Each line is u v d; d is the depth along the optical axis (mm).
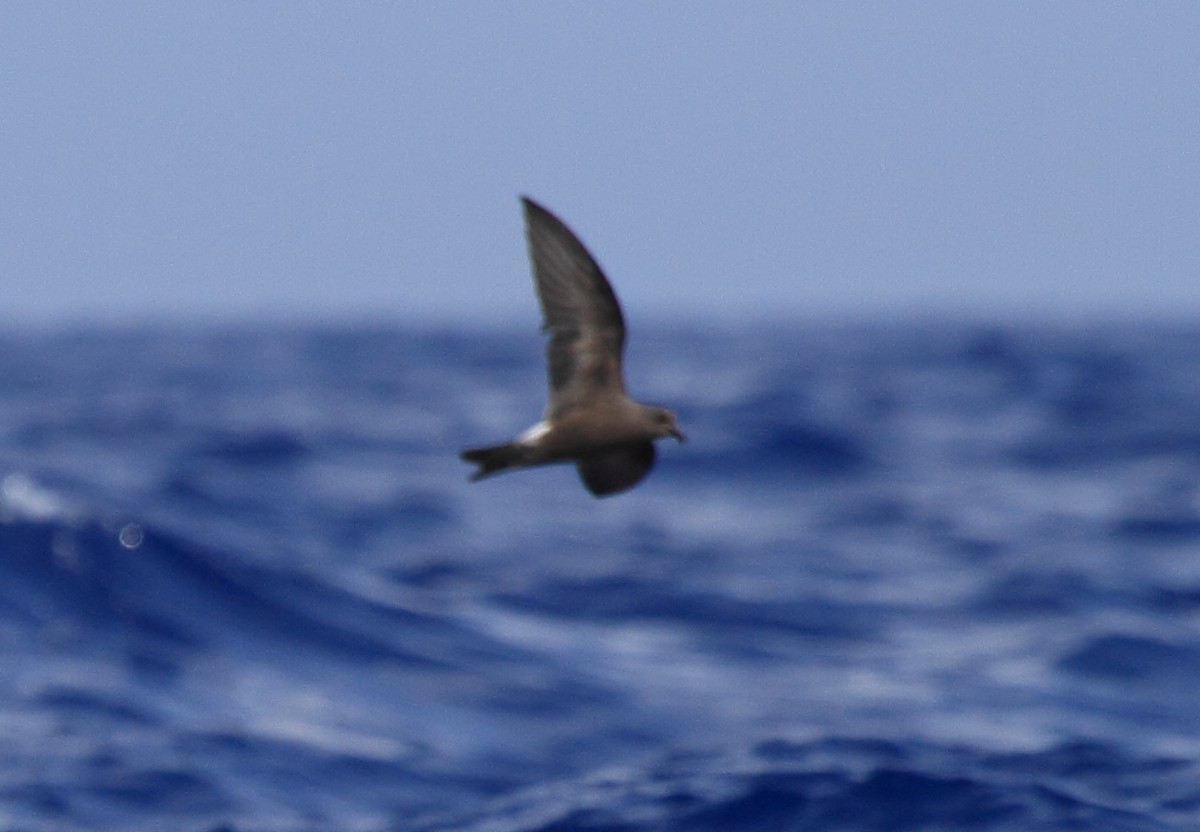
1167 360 143000
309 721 26781
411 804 23547
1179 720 27375
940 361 143375
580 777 23859
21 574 32812
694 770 23062
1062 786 22562
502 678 29828
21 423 73062
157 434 69312
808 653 32719
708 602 36812
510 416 89625
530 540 45719
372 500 51750
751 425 72688
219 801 22797
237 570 34438
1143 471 62312
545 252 11555
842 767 22750
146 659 29609
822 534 47906
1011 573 40250
